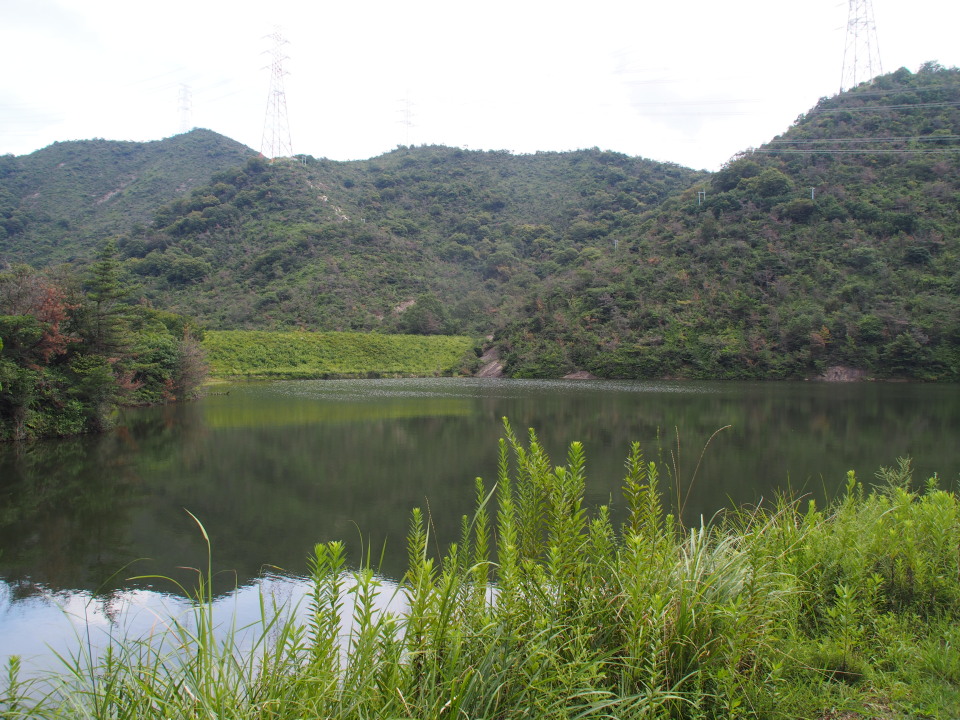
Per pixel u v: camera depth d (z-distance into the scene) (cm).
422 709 235
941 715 290
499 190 10219
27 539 842
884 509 510
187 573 707
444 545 781
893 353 4075
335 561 269
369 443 1600
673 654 281
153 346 2655
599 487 1054
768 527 482
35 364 1631
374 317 6119
